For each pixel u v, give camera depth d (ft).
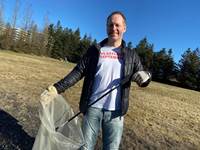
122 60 4.12
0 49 65.36
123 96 4.10
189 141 9.86
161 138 9.52
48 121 4.34
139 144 8.38
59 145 4.35
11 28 68.13
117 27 4.10
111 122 4.12
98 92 4.11
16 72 20.38
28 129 7.91
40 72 24.22
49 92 4.20
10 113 9.21
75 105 12.10
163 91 28.94
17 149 6.58
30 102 11.19
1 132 7.39
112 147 4.15
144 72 4.03
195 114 15.66
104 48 4.17
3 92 12.35
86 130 4.16
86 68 4.22
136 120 11.35
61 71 30.17
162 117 13.04
